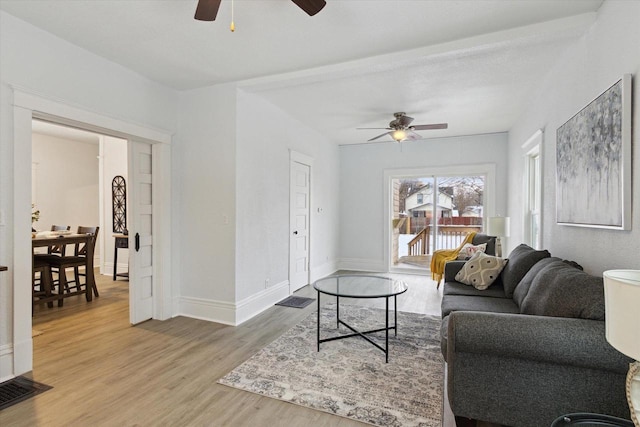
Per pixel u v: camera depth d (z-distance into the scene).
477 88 3.71
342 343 3.11
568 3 2.26
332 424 1.97
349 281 3.49
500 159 5.81
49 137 6.92
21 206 2.52
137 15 2.44
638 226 1.78
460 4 2.28
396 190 6.68
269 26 2.56
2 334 2.45
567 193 2.72
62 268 4.37
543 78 3.42
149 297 3.79
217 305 3.76
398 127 4.55
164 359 2.79
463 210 6.22
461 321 1.74
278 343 3.12
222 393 2.28
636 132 1.81
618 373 1.53
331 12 2.37
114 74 3.21
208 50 2.96
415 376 2.50
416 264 6.52
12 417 2.01
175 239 3.93
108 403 2.16
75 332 3.40
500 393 1.71
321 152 5.99
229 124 3.69
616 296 1.14
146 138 3.54
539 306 2.03
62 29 2.63
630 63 1.87
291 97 4.05
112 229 6.48
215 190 3.77
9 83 2.45
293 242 4.95
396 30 2.62
